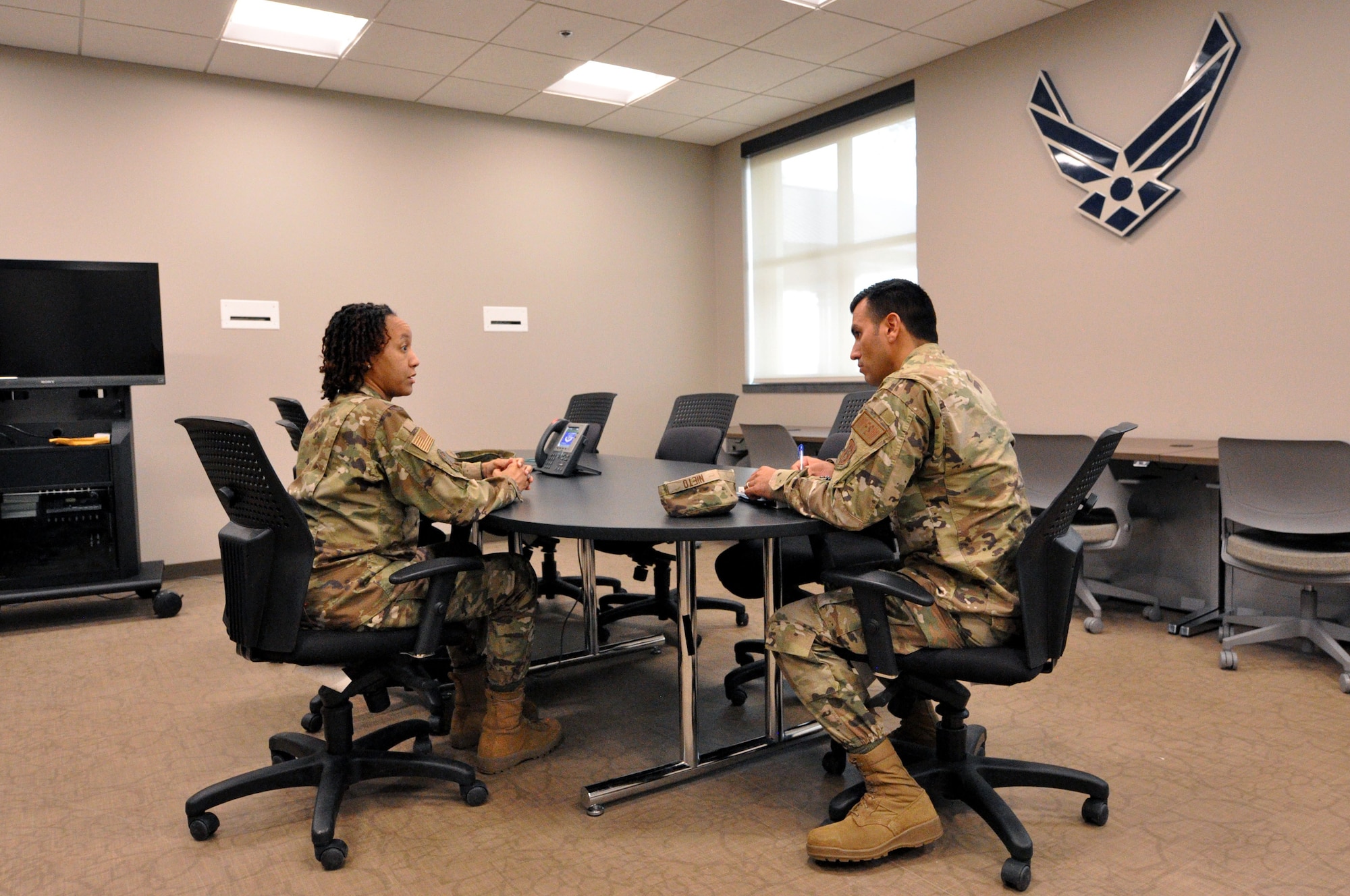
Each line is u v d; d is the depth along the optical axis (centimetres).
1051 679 294
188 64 471
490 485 212
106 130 462
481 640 233
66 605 430
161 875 182
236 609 184
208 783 226
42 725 268
